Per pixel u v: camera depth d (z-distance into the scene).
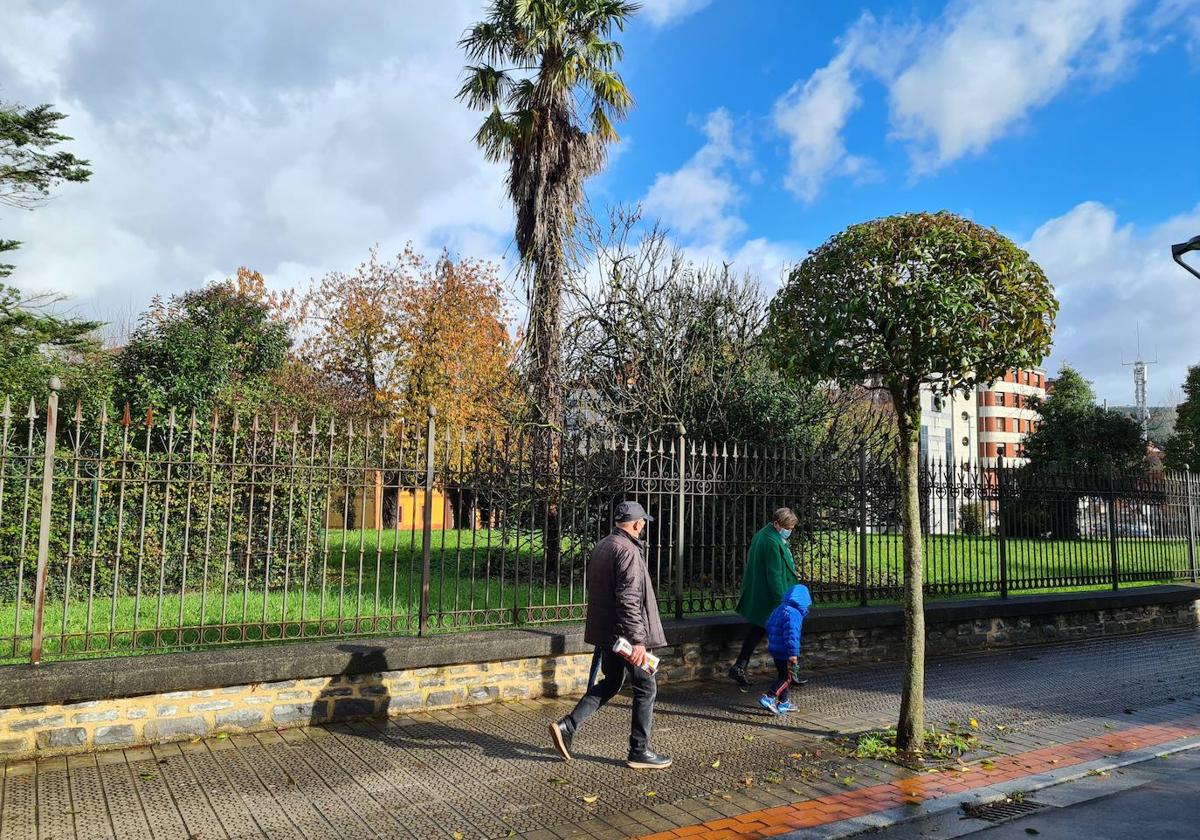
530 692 6.63
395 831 4.08
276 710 5.60
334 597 9.12
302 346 28.80
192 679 5.25
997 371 5.64
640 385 12.77
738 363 12.90
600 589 5.30
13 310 14.66
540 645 6.64
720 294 13.40
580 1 12.16
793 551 10.75
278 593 9.38
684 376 12.66
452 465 6.83
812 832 4.18
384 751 5.27
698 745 5.65
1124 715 6.70
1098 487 11.50
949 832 4.28
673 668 7.41
